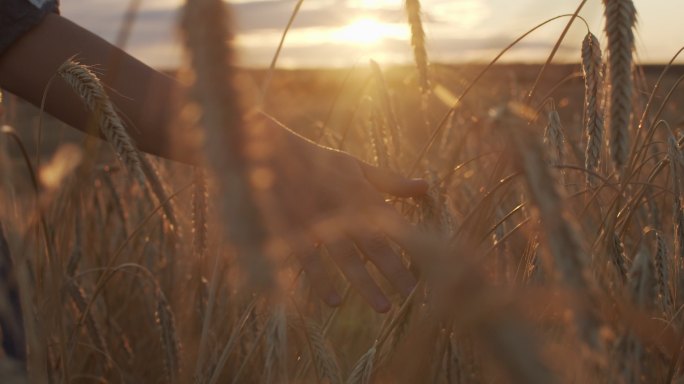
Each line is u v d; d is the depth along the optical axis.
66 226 1.04
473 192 1.14
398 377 0.59
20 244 0.79
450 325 0.75
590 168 0.86
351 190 0.69
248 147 0.23
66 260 1.21
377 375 0.74
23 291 0.74
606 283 0.70
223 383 1.03
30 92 0.83
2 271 0.79
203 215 0.93
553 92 0.89
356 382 0.75
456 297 0.25
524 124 0.32
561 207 0.32
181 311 1.18
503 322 0.25
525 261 0.84
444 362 0.80
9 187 0.83
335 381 0.83
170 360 0.95
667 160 0.89
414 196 0.79
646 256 0.61
